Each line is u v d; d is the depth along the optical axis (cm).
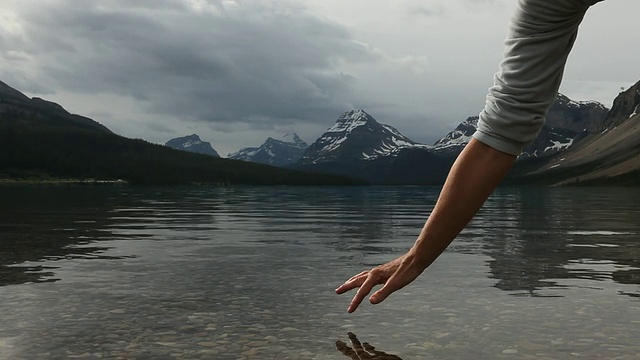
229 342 297
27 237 896
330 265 593
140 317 353
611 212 1827
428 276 514
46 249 736
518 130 137
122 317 353
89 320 345
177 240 859
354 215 1631
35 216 1466
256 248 753
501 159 141
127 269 560
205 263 607
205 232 1009
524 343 293
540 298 413
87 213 1623
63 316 356
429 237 152
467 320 344
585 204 2642
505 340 298
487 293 431
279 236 937
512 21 137
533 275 521
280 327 329
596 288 452
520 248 756
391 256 671
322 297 416
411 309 376
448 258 648
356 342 296
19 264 595
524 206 2395
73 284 473
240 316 356
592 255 678
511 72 136
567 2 124
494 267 573
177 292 437
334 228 1119
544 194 5647
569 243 821
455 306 384
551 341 296
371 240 870
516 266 581
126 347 288
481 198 145
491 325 331
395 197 4228
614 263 604
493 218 1488
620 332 314
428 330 320
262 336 308
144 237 905
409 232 1025
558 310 371
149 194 4347
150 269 560
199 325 333
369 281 174
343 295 424
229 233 990
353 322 340
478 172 143
